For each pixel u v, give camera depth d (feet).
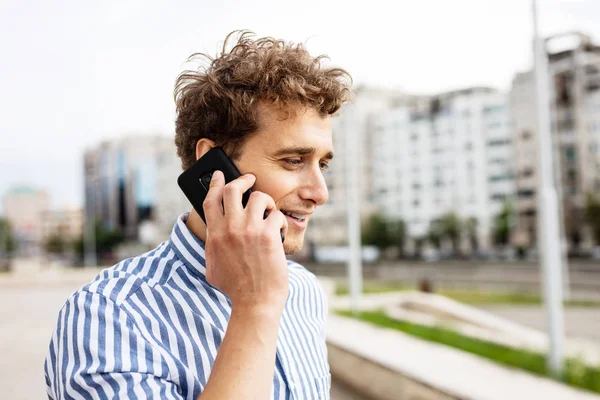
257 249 2.66
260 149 3.14
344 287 68.54
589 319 45.47
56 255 372.38
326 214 228.43
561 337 15.70
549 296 15.99
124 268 3.16
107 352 2.72
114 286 2.98
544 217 16.24
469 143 226.79
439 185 233.96
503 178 217.97
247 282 2.65
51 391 3.13
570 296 70.79
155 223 292.40
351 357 17.47
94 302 2.86
